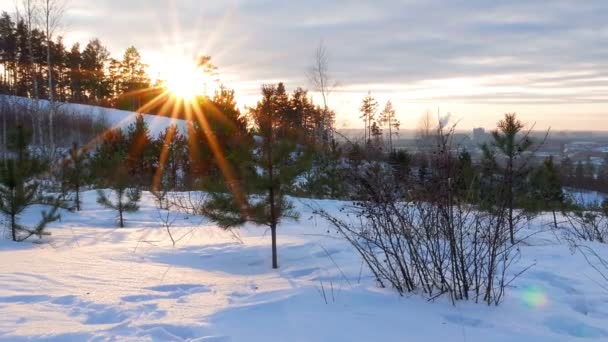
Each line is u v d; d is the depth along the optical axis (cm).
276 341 347
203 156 1683
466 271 476
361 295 456
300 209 1243
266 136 718
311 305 430
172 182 1950
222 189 734
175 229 1090
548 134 578
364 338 356
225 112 1861
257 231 1021
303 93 3125
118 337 345
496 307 433
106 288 495
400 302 443
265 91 738
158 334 354
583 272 589
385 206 515
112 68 6644
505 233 603
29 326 368
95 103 6150
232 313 406
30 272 559
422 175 505
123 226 1184
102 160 1460
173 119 4953
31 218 1232
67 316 398
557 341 355
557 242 875
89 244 887
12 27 4747
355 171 539
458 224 495
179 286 518
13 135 1002
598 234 931
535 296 474
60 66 5584
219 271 646
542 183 1066
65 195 1319
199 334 357
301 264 675
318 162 1305
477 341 353
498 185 542
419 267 480
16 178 927
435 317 404
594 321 405
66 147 3158
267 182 686
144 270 605
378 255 653
